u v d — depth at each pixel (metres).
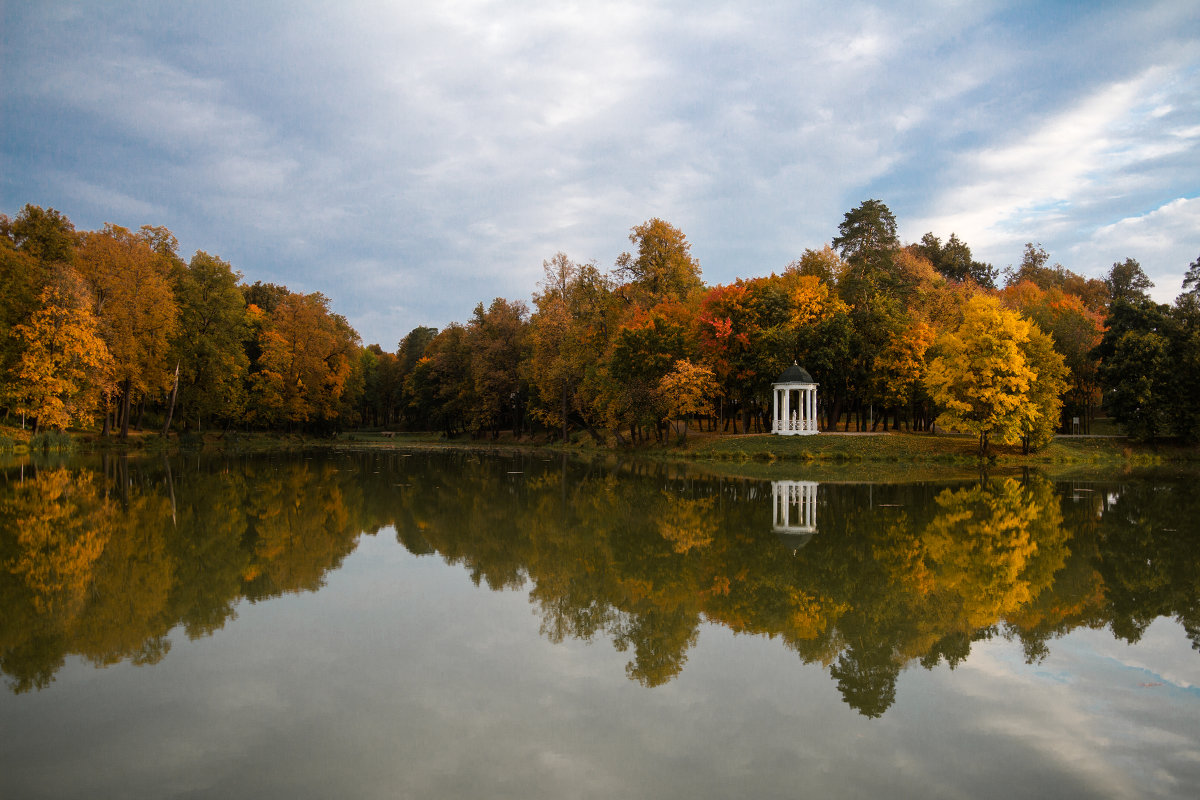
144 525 22.17
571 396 73.06
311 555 18.48
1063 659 11.09
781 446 54.66
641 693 9.60
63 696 9.30
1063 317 66.62
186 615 13.11
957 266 97.50
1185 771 7.46
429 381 97.62
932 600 14.52
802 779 7.23
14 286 45.62
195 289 63.59
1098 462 52.59
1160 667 10.72
